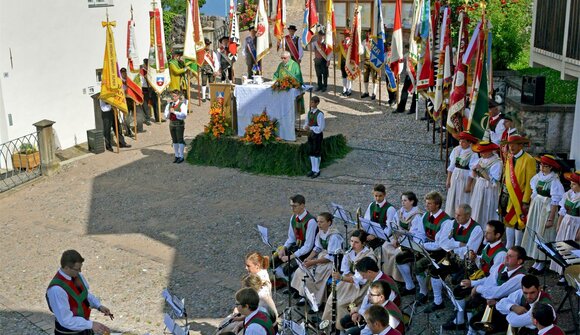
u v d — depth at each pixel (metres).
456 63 13.42
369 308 6.63
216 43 28.44
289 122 15.60
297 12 31.50
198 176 15.94
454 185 11.37
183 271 11.30
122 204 14.62
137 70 19.47
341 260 9.41
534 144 13.57
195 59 21.44
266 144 15.69
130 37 19.44
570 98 13.88
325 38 21.25
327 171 15.27
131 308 10.16
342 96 21.09
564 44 13.17
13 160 17.28
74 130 19.67
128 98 19.39
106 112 18.39
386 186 14.06
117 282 11.03
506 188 10.62
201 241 12.41
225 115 16.52
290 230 10.04
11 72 17.58
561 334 6.43
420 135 17.08
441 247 9.02
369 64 20.03
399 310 7.18
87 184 16.14
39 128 16.62
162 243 12.46
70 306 7.71
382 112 19.25
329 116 19.02
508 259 7.66
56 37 18.80
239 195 14.52
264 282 8.27
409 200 9.55
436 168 14.87
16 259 12.21
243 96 16.02
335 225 12.36
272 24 29.62
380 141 16.81
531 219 9.95
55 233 13.30
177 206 14.21
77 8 19.41
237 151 16.19
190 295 10.44
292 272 10.00
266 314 7.30
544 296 7.09
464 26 12.86
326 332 8.73
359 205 13.20
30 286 11.11
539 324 6.51
